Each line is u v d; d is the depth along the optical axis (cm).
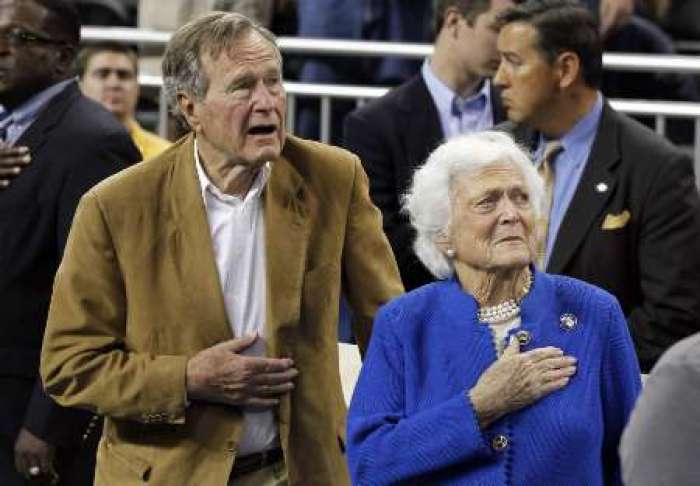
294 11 2766
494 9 2073
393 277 1552
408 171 2066
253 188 1511
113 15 3036
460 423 1323
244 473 1516
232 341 1481
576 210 1852
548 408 1325
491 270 1359
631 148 1852
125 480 1512
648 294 1831
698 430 1005
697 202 1845
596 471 1330
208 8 2727
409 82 2122
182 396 1473
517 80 1873
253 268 1510
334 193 1530
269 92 1474
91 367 1502
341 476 1526
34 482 1858
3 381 1852
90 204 1516
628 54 2577
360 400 1380
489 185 1349
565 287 1373
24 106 1877
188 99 1494
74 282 1514
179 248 1498
